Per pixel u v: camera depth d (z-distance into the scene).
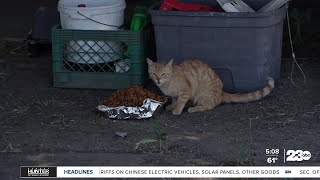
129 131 4.14
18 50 5.43
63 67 4.70
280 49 4.68
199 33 4.47
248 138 4.04
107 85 4.68
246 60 4.48
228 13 4.39
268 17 4.40
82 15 4.59
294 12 5.50
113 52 4.64
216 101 4.39
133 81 4.65
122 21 4.77
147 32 4.71
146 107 4.24
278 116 4.29
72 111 4.40
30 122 4.27
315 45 5.41
